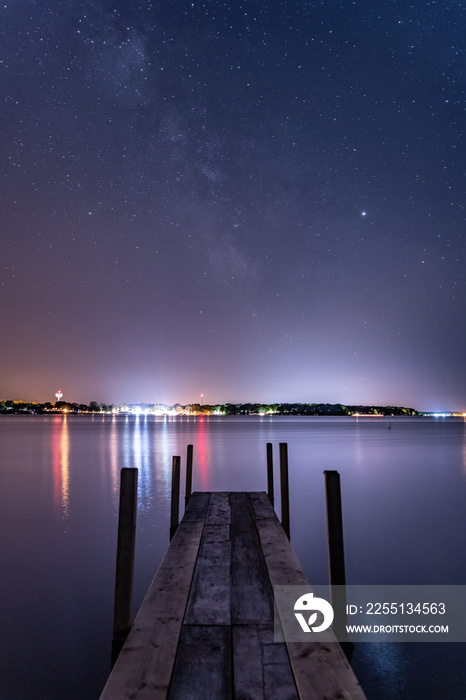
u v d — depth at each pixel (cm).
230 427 10044
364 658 583
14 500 1578
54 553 1000
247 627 349
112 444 4278
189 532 654
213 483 1877
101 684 527
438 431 7644
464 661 572
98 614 701
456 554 995
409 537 1128
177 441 4744
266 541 601
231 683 273
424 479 2023
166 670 286
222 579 458
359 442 4591
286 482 847
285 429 8694
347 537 1127
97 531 1180
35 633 642
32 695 504
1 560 952
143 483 1902
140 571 872
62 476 2147
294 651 308
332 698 254
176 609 384
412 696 504
